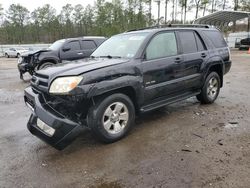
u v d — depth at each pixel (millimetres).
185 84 4758
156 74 4133
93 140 3777
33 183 2746
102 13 45906
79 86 3174
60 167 3053
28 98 3824
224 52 5738
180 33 4828
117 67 3600
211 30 5711
